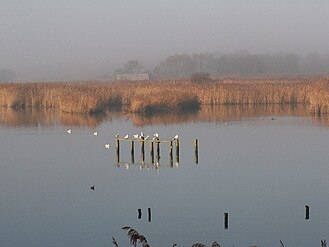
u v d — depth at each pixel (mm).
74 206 30438
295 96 83875
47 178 36875
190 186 34219
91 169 39344
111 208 30078
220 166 39469
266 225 27016
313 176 36188
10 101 84062
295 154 43344
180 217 28359
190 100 79875
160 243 24797
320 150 44719
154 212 29203
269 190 33000
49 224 27594
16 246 24781
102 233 26234
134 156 43938
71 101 75688
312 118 65500
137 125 61969
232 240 25109
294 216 28219
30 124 63969
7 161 42500
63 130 58750
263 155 43156
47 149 47344
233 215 28547
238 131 56000
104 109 79875
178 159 41562
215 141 49969
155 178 36344
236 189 33344
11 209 30172
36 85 91562
